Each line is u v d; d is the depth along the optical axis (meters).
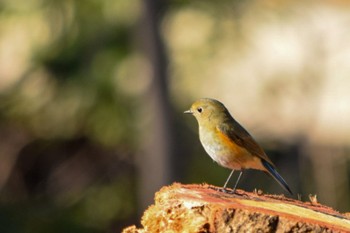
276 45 24.88
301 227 7.56
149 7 21.52
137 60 22.45
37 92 23.44
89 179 24.03
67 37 22.83
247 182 22.36
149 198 22.41
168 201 7.98
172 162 22.03
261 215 7.59
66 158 24.19
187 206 7.85
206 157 22.52
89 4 22.64
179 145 22.19
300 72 24.78
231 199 8.07
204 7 22.73
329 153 23.91
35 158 24.16
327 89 25.08
